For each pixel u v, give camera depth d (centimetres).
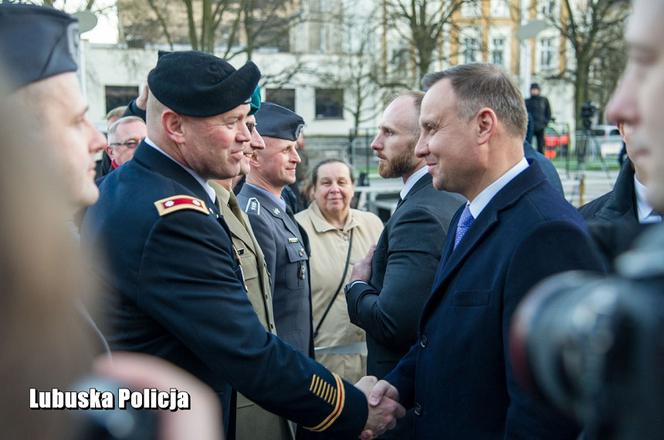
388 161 286
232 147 215
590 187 1388
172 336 195
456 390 189
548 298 77
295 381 200
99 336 123
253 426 253
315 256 379
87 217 202
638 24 86
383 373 270
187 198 196
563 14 2564
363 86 2419
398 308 251
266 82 2456
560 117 3105
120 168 215
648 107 85
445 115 201
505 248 183
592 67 2345
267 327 251
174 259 188
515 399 168
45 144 71
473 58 2245
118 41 2297
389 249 265
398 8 2284
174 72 208
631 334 68
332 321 371
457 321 190
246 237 249
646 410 67
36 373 65
